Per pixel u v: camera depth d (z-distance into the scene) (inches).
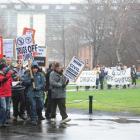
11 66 742.5
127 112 892.0
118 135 597.3
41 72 724.7
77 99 1209.4
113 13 3457.2
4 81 671.1
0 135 595.5
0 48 779.4
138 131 633.0
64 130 641.0
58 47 5364.2
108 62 3577.8
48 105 768.9
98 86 1812.3
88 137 580.7
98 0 3567.9
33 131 631.8
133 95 1350.9
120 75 1812.3
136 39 3467.0
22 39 803.4
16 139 563.5
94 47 3612.2
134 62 3587.6
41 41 3474.4
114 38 3420.3
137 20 3400.6
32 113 700.7
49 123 717.9
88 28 3641.7
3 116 674.2
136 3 3390.7
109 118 789.2
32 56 797.9
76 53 4635.8
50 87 741.9
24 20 4948.3
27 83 705.0
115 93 1445.6
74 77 801.6
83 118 787.4
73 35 4584.2
